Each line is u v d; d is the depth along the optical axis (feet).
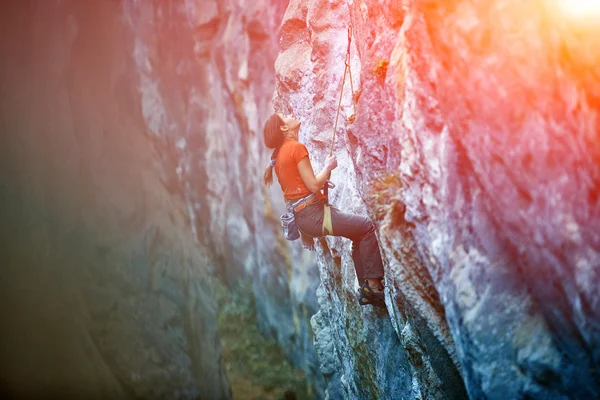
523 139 7.25
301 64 17.62
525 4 7.18
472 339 7.86
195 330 23.02
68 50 23.09
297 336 31.55
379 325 14.40
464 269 8.05
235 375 32.76
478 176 7.82
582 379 6.92
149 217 22.93
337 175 16.20
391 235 10.08
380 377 14.55
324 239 17.81
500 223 7.64
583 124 6.86
